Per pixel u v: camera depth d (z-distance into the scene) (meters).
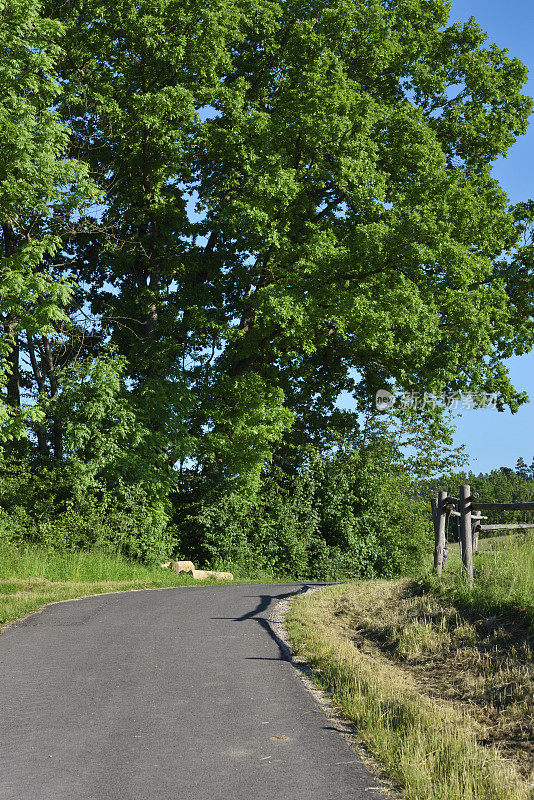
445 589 9.85
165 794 4.26
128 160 24.62
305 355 29.31
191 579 19.56
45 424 22.83
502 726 5.73
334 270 24.25
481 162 28.98
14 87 19.02
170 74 23.86
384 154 25.88
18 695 6.61
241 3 24.92
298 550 24.34
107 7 22.23
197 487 25.55
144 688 6.86
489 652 7.48
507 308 28.84
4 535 19.56
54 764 4.78
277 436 25.38
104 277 28.20
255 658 8.21
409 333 24.59
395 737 5.27
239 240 25.28
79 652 8.59
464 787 4.36
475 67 28.25
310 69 24.38
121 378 23.14
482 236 27.19
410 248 23.11
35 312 19.17
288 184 22.72
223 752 5.04
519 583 9.15
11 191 18.73
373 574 25.81
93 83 23.39
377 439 28.02
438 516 11.08
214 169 26.03
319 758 4.95
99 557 18.94
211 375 25.89
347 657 7.94
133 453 22.20
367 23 25.17
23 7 18.28
